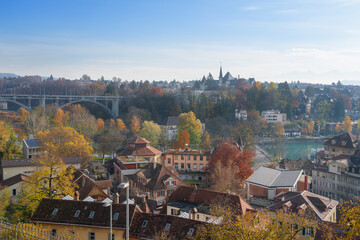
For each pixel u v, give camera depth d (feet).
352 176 315.37
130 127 642.22
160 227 152.76
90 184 226.58
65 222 161.58
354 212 100.83
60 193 205.36
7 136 377.91
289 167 411.13
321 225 151.33
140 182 288.71
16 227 99.35
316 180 351.25
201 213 188.75
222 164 330.75
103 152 457.68
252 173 329.93
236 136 575.38
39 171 211.61
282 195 232.73
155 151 384.27
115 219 159.63
